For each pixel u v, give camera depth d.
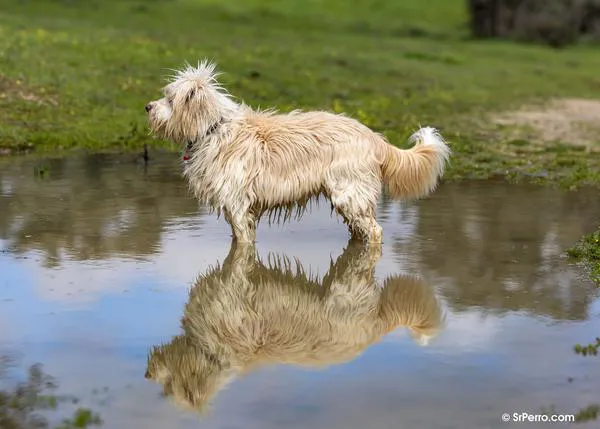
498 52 44.59
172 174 17.28
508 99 29.98
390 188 12.74
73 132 20.95
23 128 20.72
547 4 51.50
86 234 12.74
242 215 12.23
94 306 9.87
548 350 8.80
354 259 11.89
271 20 51.72
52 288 10.41
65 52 27.72
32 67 25.05
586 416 7.41
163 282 10.76
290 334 9.32
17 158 18.66
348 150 12.18
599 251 12.12
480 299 10.35
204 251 12.09
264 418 7.35
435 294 10.56
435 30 53.75
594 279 11.07
